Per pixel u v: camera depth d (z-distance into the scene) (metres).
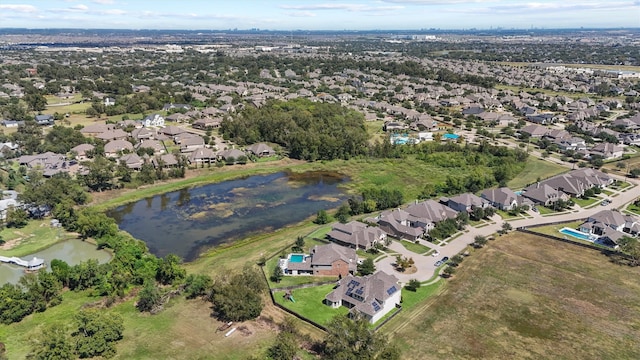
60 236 104.38
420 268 88.56
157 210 123.00
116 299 79.06
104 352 63.75
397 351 59.47
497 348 65.12
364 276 80.88
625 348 64.94
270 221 116.38
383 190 127.00
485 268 88.50
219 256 95.56
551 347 65.31
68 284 82.81
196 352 64.62
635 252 89.06
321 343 66.38
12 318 71.56
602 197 128.00
